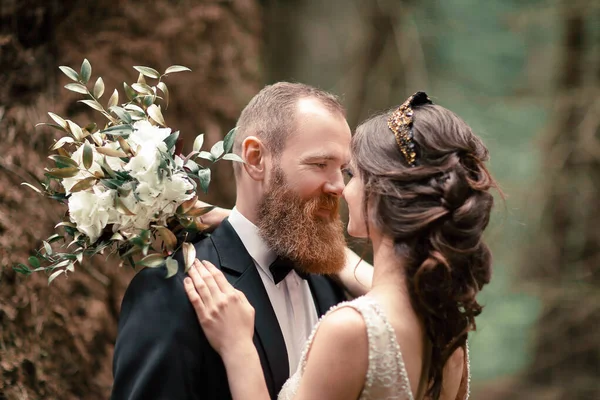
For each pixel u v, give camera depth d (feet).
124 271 9.46
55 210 8.57
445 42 25.00
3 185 8.21
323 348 5.19
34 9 8.93
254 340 6.24
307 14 23.48
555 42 22.88
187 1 11.22
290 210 6.41
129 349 5.91
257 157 6.55
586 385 19.85
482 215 5.33
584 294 20.17
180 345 5.88
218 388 6.01
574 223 20.66
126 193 5.61
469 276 5.33
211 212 7.09
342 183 6.50
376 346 5.14
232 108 11.55
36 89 8.97
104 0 10.12
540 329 20.59
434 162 5.35
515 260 20.88
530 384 20.51
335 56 23.38
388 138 5.54
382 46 22.08
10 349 7.72
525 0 24.98
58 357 8.25
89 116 9.40
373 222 5.47
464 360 6.17
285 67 23.15
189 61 11.12
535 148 22.17
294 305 6.79
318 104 6.52
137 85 6.11
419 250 5.31
